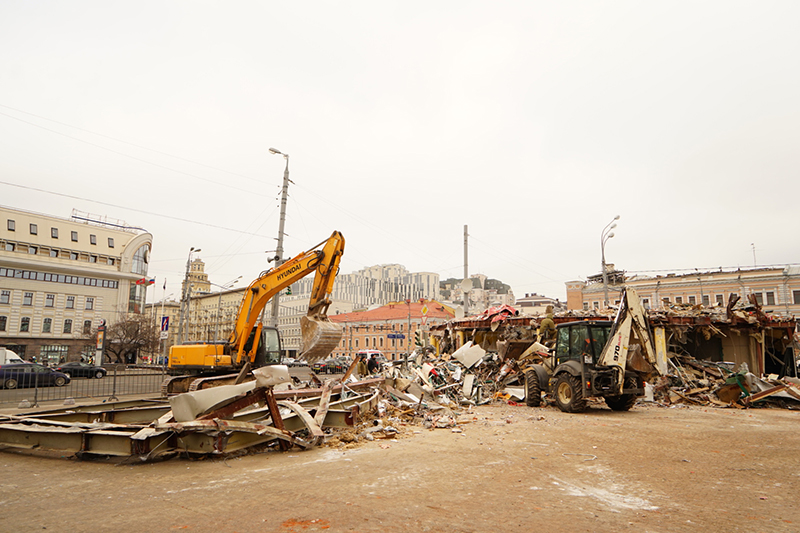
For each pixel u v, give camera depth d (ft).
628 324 42.04
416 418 36.65
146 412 31.32
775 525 13.79
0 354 81.15
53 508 14.70
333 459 22.11
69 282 200.54
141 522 13.39
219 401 22.27
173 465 20.63
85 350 200.23
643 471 20.44
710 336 67.05
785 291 169.17
